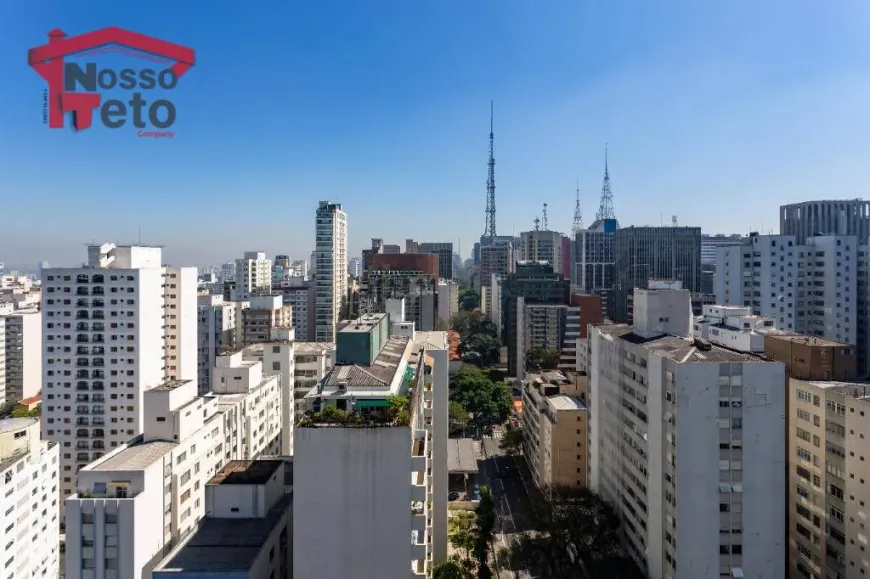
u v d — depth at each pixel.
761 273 187.38
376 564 55.91
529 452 155.12
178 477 91.75
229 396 123.50
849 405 85.69
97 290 133.38
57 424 134.50
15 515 91.25
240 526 74.06
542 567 103.06
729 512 76.31
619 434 101.25
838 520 87.75
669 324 101.81
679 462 76.31
